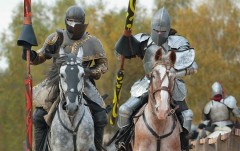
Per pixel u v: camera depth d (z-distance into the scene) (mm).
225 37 59750
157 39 23562
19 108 64250
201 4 60219
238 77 58438
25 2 23797
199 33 59688
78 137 23234
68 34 24438
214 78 57438
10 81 64625
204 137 34344
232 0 60438
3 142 64250
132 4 24188
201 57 57781
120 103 50219
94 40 24641
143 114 22953
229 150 31094
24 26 23781
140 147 22797
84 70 23531
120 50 24453
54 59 23984
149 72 23703
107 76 53750
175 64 23328
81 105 23234
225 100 34719
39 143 24172
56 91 23672
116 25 59031
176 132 22891
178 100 23500
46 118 23562
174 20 64188
